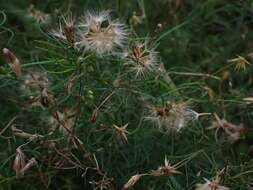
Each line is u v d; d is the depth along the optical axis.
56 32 0.33
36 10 0.40
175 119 0.32
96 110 0.31
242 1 0.41
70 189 0.35
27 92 0.34
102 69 0.35
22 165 0.31
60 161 0.32
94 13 0.35
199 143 0.34
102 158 0.34
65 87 0.34
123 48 0.32
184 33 0.43
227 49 0.43
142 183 0.35
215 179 0.30
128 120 0.35
